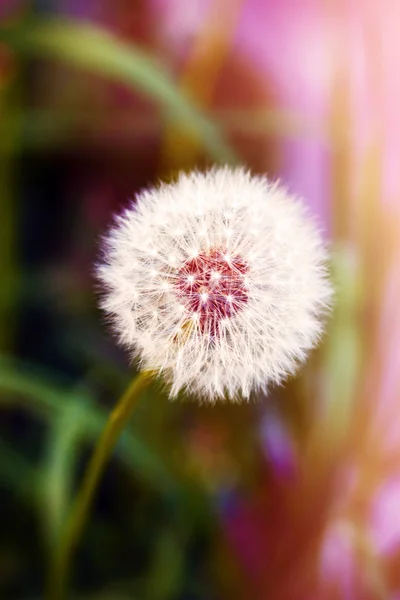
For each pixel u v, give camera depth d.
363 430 0.35
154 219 0.27
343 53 0.37
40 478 0.36
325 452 0.35
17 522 0.42
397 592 0.36
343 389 0.35
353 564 0.35
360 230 0.36
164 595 0.37
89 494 0.29
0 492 0.42
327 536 0.35
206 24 0.43
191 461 0.39
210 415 0.40
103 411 0.38
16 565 0.40
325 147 0.43
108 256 0.27
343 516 0.35
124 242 0.27
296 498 0.36
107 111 0.47
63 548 0.31
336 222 0.37
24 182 0.49
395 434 0.35
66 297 0.47
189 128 0.38
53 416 0.37
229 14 0.42
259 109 0.45
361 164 0.37
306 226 0.28
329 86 0.40
